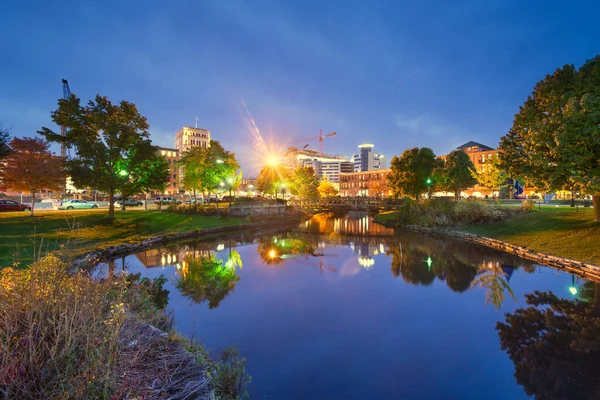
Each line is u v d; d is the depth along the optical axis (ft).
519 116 70.64
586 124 48.85
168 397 14.10
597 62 59.16
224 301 39.32
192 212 136.77
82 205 138.51
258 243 91.86
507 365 24.13
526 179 67.10
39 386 11.34
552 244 64.59
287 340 28.50
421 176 157.07
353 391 20.88
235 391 19.67
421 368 23.84
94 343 13.33
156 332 20.89
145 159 91.50
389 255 71.77
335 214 241.96
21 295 15.03
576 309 35.83
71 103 82.28
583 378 22.33
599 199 67.05
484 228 95.35
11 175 81.20
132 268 56.70
